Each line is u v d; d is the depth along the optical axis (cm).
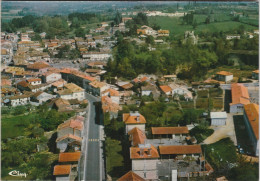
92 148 11894
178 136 12156
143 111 13950
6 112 15188
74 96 17362
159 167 10050
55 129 13712
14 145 11738
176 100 16012
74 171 10312
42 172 10431
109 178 9769
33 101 17212
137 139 11012
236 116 13675
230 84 17300
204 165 9938
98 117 14938
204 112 14088
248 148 10944
